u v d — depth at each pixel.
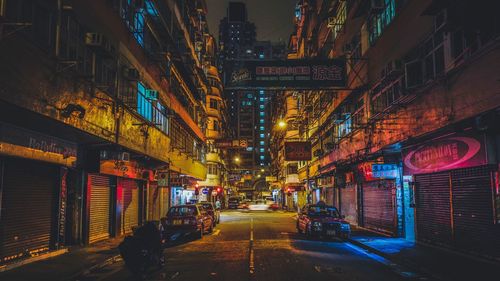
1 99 8.32
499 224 11.29
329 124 32.75
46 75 10.12
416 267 10.79
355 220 26.48
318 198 41.28
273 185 84.94
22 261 11.07
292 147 34.06
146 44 20.70
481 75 10.71
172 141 27.86
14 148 10.62
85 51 12.91
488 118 10.45
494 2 9.56
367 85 20.81
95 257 12.52
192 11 34.44
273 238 19.05
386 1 18.56
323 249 15.09
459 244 13.33
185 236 20.39
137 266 9.73
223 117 70.38
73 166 14.21
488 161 11.37
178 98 29.23
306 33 43.03
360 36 22.62
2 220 10.67
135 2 18.31
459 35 12.12
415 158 16.06
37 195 12.49
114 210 18.70
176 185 27.34
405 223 17.52
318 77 19.58
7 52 8.48
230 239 18.80
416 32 14.91
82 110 11.18
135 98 18.42
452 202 13.73
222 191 67.81
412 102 15.13
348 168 26.16
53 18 10.73
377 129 19.31
